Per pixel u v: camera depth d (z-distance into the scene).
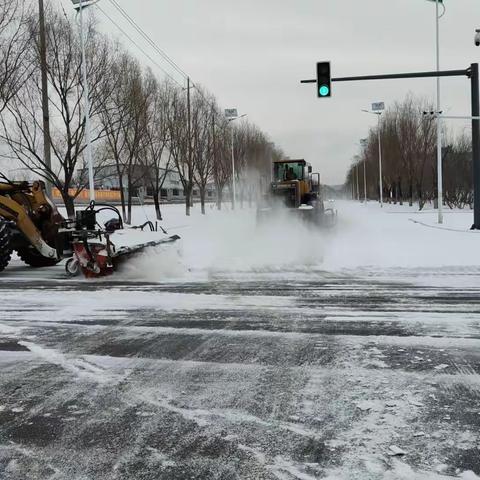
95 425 3.86
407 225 24.45
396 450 3.40
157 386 4.54
